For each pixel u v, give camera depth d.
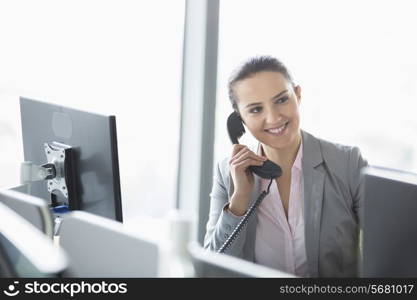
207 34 2.68
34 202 1.02
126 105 2.56
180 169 2.80
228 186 1.87
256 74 1.76
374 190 1.00
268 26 2.71
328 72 2.73
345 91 2.75
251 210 1.77
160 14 2.62
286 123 1.77
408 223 0.95
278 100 1.76
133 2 2.53
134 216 2.68
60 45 2.36
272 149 1.83
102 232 0.90
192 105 2.77
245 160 1.79
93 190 1.55
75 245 0.94
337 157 1.78
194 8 2.71
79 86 2.42
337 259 1.72
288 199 1.80
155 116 2.67
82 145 1.55
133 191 2.66
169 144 2.75
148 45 2.60
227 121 1.93
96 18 2.44
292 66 2.71
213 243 1.79
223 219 1.77
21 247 0.78
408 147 2.80
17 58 2.26
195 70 2.75
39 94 2.32
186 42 2.73
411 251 0.95
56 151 1.61
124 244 0.87
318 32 2.71
